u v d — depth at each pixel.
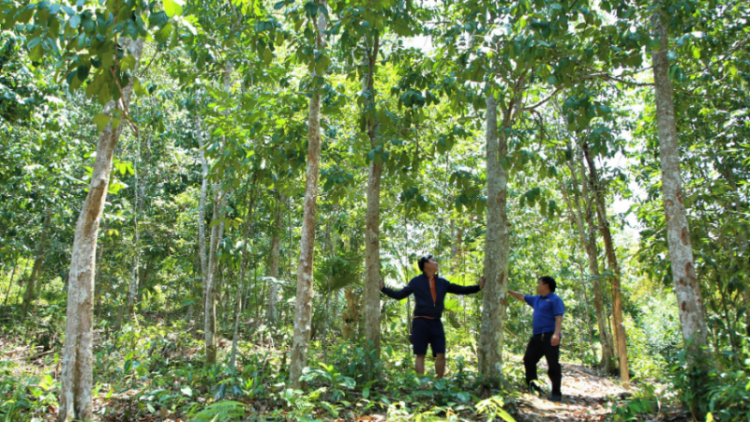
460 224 9.67
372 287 5.49
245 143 5.66
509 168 5.14
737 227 5.99
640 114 8.82
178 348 6.86
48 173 9.27
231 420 3.59
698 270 6.07
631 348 9.83
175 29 2.94
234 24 5.69
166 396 4.12
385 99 6.86
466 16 5.50
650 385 4.48
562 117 8.48
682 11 4.70
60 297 17.58
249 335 9.22
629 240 11.38
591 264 8.66
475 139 8.87
